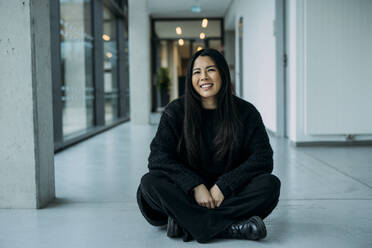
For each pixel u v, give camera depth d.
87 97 8.53
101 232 2.18
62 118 6.29
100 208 2.67
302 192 3.03
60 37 5.88
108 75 10.41
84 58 8.16
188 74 2.09
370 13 5.29
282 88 6.50
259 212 2.04
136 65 10.33
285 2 6.38
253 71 8.98
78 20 7.59
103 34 9.41
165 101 16.50
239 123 2.08
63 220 2.41
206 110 2.14
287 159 4.48
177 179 1.98
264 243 1.97
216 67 2.05
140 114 10.37
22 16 2.60
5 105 2.64
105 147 5.91
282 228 2.20
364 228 2.20
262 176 2.02
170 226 2.04
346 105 5.38
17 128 2.65
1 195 2.68
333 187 3.18
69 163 4.50
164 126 2.12
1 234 2.16
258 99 8.30
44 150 2.77
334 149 5.21
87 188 3.26
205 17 15.59
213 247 1.92
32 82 2.63
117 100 11.93
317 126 5.38
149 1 12.82
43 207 2.71
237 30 11.67
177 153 2.13
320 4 5.27
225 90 2.07
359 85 5.36
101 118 9.16
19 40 2.61
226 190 1.97
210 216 1.97
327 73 5.34
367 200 2.79
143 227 2.26
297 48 5.38
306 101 5.36
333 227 2.22
